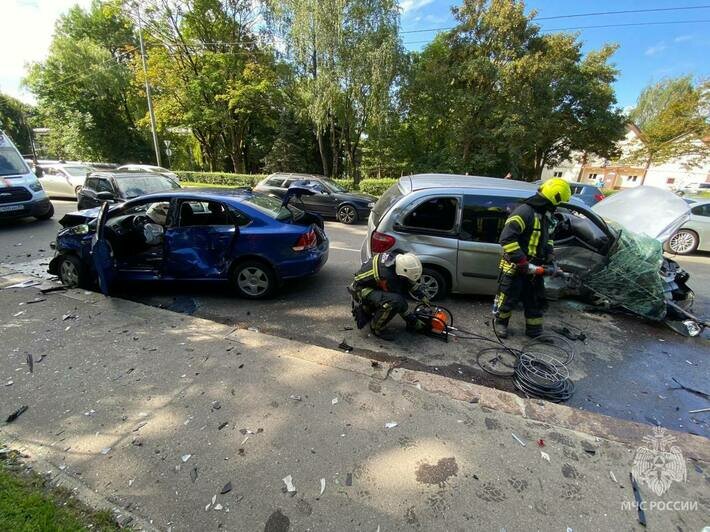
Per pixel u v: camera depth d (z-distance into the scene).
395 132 22.28
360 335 3.94
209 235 4.54
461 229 4.45
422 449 2.32
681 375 3.47
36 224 9.04
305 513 1.89
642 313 4.46
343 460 2.22
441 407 2.71
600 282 4.59
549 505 1.98
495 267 4.48
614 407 2.99
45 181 13.56
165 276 4.66
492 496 2.02
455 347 3.77
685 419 2.88
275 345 3.43
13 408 2.57
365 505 1.94
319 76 16.47
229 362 3.16
